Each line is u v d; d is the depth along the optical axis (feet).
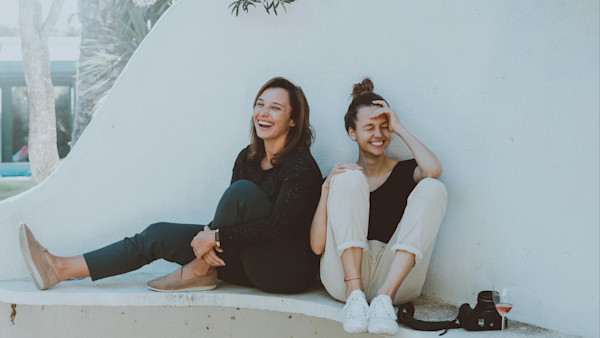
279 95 8.79
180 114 10.27
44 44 32.89
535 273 7.70
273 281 8.51
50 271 8.89
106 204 10.21
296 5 9.99
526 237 7.80
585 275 7.19
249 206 8.16
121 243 9.05
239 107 10.21
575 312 7.28
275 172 8.79
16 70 38.40
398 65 9.24
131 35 25.86
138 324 10.53
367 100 8.63
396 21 9.24
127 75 10.27
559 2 7.46
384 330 6.74
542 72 7.63
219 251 8.25
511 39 7.98
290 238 8.37
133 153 10.24
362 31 9.58
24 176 38.99
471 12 8.43
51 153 33.32
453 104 8.64
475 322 7.20
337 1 9.75
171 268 10.23
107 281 9.59
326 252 8.01
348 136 9.75
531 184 7.75
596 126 7.07
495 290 7.46
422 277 7.97
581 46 7.24
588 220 7.16
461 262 8.57
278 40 10.11
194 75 10.25
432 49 8.87
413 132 9.13
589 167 7.14
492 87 8.19
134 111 10.23
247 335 10.27
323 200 8.01
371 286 7.95
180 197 10.30
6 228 9.87
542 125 7.63
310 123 10.07
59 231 10.08
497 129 8.13
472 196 8.43
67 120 38.37
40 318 10.53
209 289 8.94
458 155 8.60
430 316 7.86
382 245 8.18
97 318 10.55
